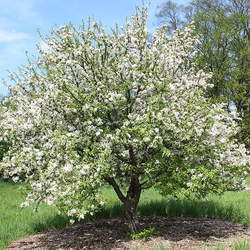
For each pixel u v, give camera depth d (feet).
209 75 30.66
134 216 29.40
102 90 26.37
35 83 28.78
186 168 25.91
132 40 27.30
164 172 26.99
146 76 27.27
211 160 27.61
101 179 25.88
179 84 27.25
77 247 26.76
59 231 32.04
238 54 89.71
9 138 28.71
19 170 25.73
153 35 29.58
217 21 89.30
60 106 26.86
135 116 25.86
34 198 25.38
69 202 23.98
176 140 26.43
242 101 87.35
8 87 29.09
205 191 27.50
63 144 25.31
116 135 25.26
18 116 28.02
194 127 25.49
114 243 27.09
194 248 24.94
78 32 27.63
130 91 27.99
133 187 29.94
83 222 35.14
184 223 32.91
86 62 27.20
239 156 28.68
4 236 29.66
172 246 25.63
